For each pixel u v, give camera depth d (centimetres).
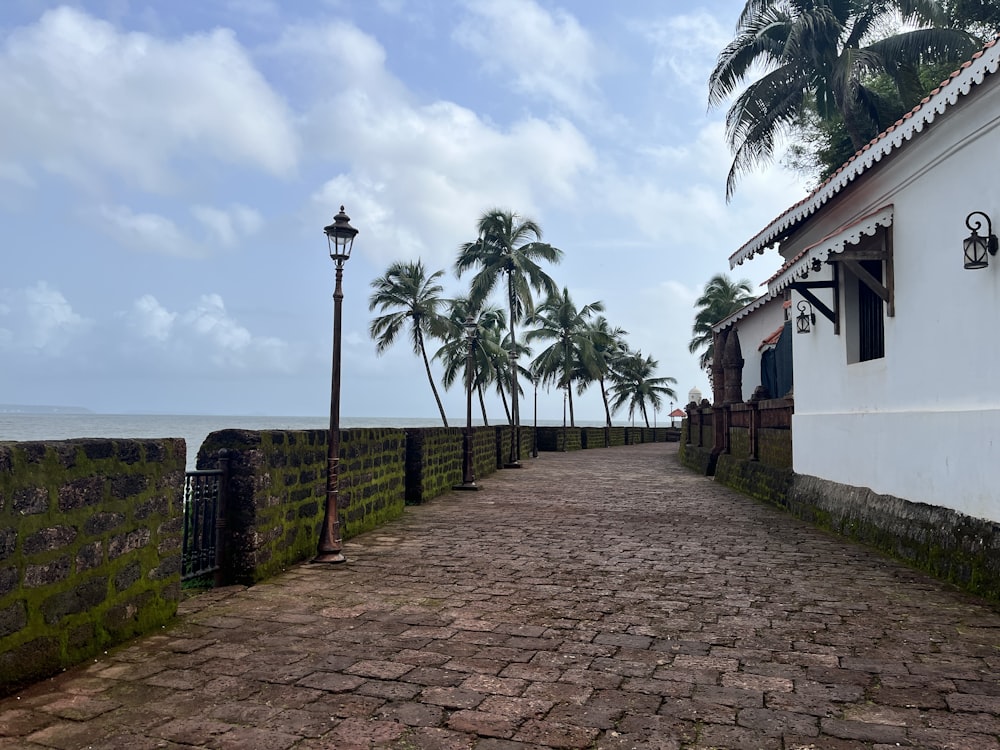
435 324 3906
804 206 962
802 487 1123
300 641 477
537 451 3491
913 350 775
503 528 996
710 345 4362
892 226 822
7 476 379
